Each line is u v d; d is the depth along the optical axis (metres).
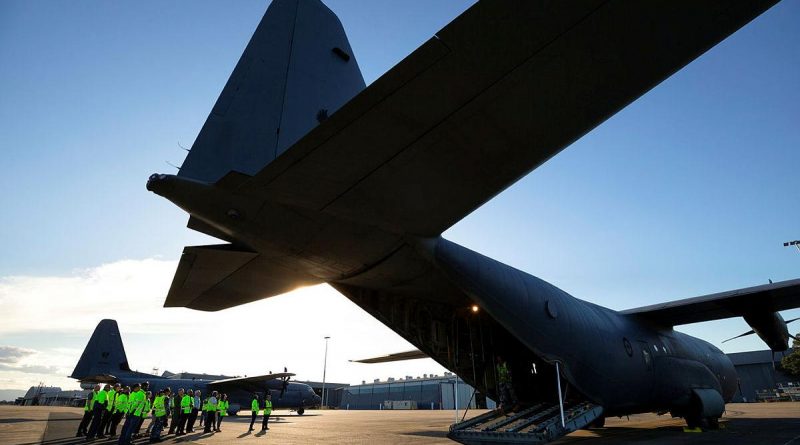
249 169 5.33
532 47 3.15
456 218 5.43
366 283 8.40
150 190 4.83
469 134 3.86
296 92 6.10
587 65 3.35
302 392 28.23
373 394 74.75
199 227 6.20
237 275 7.36
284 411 39.34
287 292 8.39
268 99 5.81
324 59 6.63
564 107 3.69
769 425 12.41
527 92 3.50
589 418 8.07
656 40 3.24
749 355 48.78
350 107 3.44
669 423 14.12
